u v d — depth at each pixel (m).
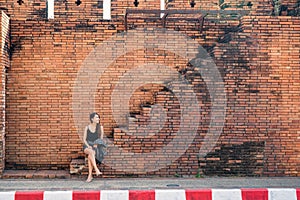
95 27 9.85
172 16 10.79
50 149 9.90
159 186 8.29
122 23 9.86
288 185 8.45
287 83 9.33
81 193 7.42
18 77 9.84
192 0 10.91
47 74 9.87
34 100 9.87
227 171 9.27
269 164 9.31
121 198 7.44
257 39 9.30
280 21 9.32
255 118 9.30
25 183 8.65
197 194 7.43
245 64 9.28
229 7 10.91
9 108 9.81
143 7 11.15
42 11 10.99
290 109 9.34
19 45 9.81
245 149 9.28
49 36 9.83
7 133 9.81
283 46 9.33
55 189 8.02
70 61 9.87
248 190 7.47
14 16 10.92
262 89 9.30
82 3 11.18
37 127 9.88
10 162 9.84
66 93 9.91
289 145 9.33
